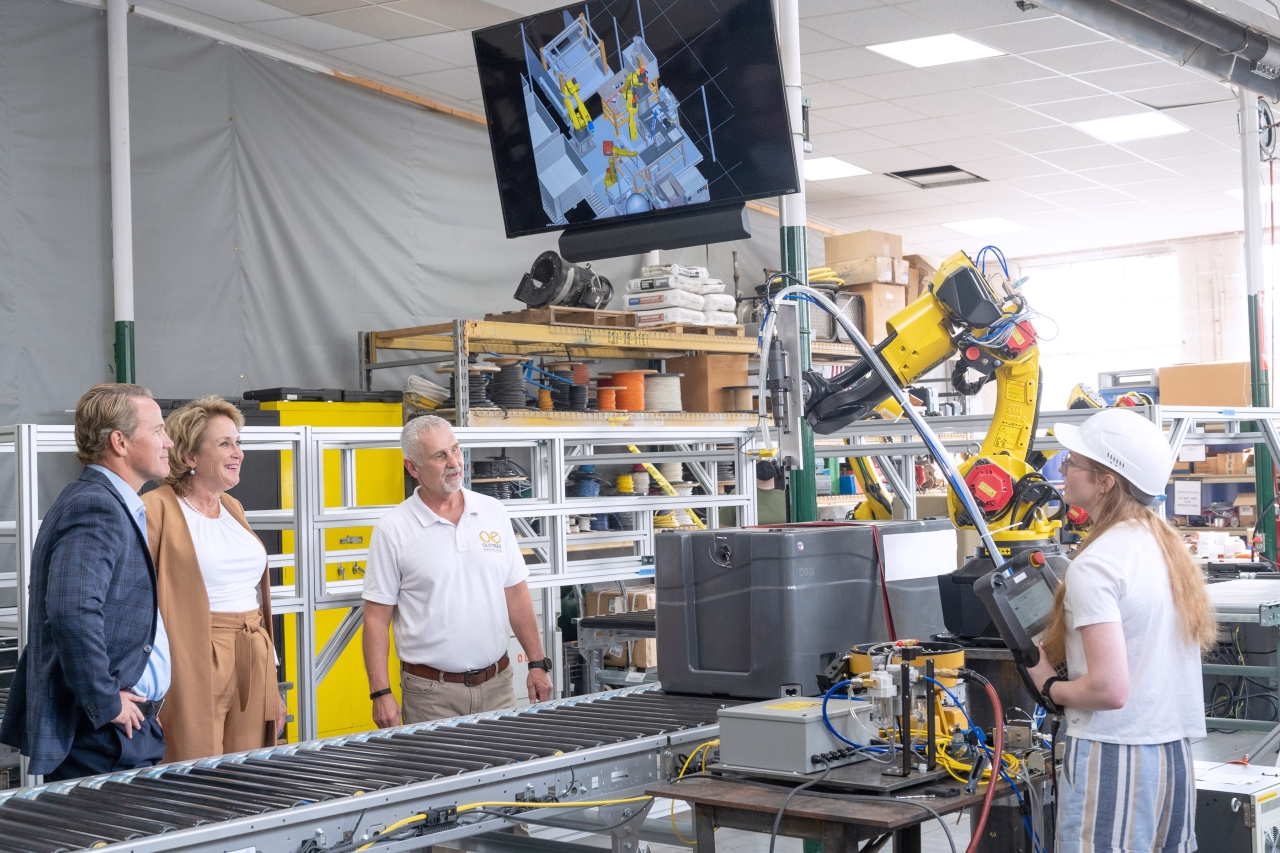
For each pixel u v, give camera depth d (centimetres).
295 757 234
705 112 326
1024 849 244
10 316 530
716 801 200
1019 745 221
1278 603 414
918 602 285
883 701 218
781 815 191
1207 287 1272
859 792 198
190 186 598
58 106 547
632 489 698
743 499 490
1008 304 337
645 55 331
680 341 649
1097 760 204
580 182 352
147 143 581
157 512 276
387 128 701
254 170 627
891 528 282
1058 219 1176
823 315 865
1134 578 202
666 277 674
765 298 288
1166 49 604
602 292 643
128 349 555
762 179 324
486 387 598
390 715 311
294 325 641
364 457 573
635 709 269
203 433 285
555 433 423
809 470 404
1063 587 212
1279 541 769
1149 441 208
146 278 577
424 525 318
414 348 682
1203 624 207
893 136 878
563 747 232
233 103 620
